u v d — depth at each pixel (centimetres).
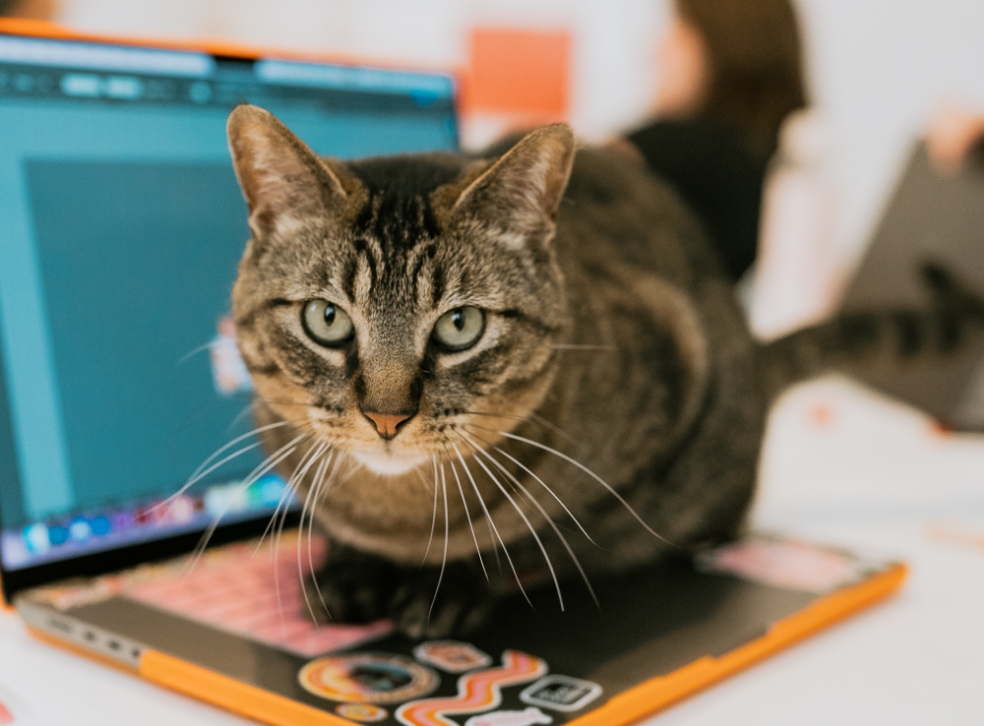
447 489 82
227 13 259
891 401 169
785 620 78
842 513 117
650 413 96
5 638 80
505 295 78
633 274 104
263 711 63
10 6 183
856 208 260
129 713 66
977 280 147
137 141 91
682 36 193
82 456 86
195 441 93
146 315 91
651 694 65
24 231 83
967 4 246
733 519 109
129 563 88
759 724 66
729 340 114
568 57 250
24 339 83
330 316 76
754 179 187
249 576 88
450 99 119
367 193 77
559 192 79
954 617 86
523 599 84
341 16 266
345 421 76
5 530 81
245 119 74
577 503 89
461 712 61
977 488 129
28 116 84
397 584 83
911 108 254
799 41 193
